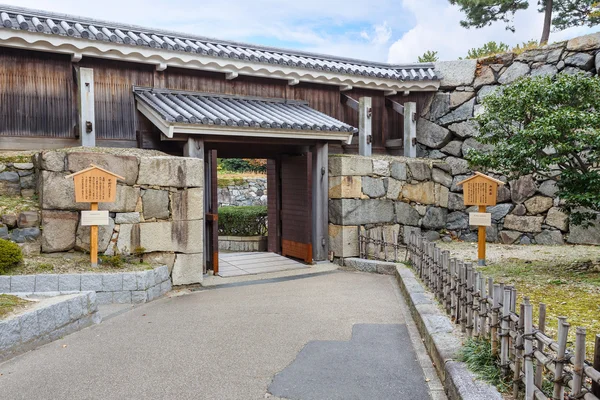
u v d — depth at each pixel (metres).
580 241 10.75
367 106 11.66
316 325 5.64
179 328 5.53
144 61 9.42
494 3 15.82
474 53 15.66
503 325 3.36
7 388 3.83
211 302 6.96
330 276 9.16
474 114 12.45
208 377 4.06
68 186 7.22
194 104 9.55
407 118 12.56
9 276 6.18
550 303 5.52
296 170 11.02
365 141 11.69
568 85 6.77
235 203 19.67
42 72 8.82
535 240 11.41
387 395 3.69
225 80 10.82
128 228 7.53
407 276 7.77
